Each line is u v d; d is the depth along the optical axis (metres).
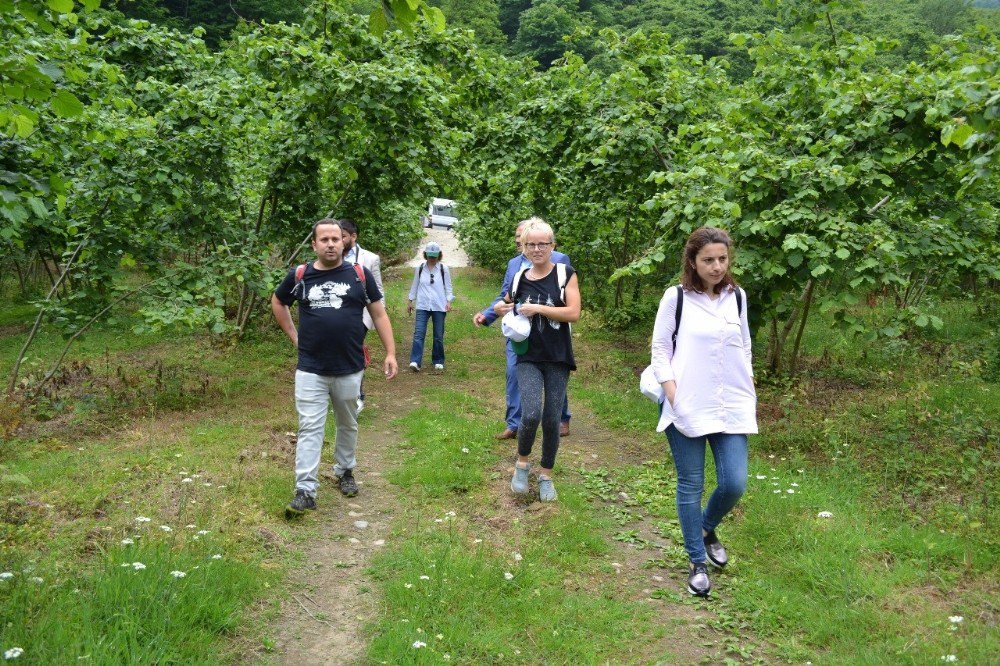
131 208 7.02
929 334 10.59
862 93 6.39
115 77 6.88
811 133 6.82
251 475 4.93
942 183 6.61
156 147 7.24
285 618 3.28
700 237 3.61
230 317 10.86
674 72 8.64
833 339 10.61
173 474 4.92
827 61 7.73
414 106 8.34
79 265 7.11
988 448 5.75
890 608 3.48
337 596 3.52
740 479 3.60
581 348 10.50
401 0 2.47
